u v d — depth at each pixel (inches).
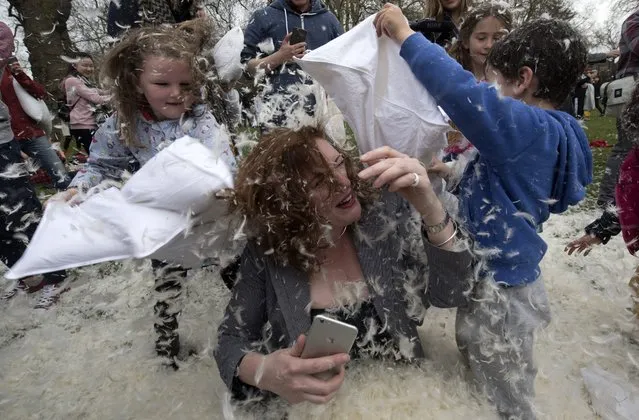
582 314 85.4
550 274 99.5
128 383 74.4
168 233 50.1
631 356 70.4
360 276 55.7
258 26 119.2
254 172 49.3
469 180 59.4
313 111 55.9
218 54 74.1
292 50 95.6
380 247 55.4
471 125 49.3
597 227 84.0
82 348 85.0
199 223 53.1
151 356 80.6
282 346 56.9
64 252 47.8
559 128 53.8
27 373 79.3
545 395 61.8
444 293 52.7
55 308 97.7
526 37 57.7
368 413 50.1
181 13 89.9
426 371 56.2
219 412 63.4
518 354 55.8
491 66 62.4
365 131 53.7
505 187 54.1
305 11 121.9
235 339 56.1
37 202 110.0
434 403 52.0
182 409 66.1
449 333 67.6
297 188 48.0
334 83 52.2
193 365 76.6
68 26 157.9
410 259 58.4
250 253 56.9
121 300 96.9
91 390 73.9
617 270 99.0
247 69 101.6
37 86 128.6
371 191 54.7
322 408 50.9
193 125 68.5
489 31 82.2
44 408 70.7
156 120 69.0
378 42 53.4
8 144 104.7
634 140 71.2
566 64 56.3
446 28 99.2
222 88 75.7
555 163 54.1
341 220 50.7
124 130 68.4
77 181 69.5
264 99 75.3
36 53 157.9
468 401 54.2
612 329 80.6
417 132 53.0
